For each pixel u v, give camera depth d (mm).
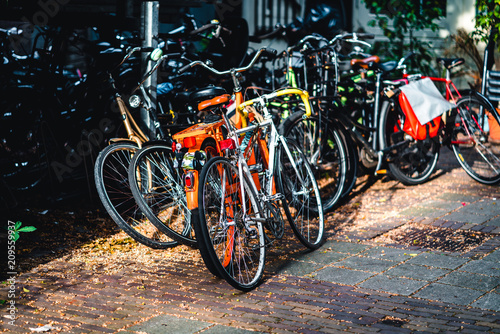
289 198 4844
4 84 5699
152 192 4695
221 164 3979
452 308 3576
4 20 5973
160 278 4105
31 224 5164
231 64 6461
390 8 9289
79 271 4223
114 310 3602
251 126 4359
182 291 3893
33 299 3748
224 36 6297
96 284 3998
